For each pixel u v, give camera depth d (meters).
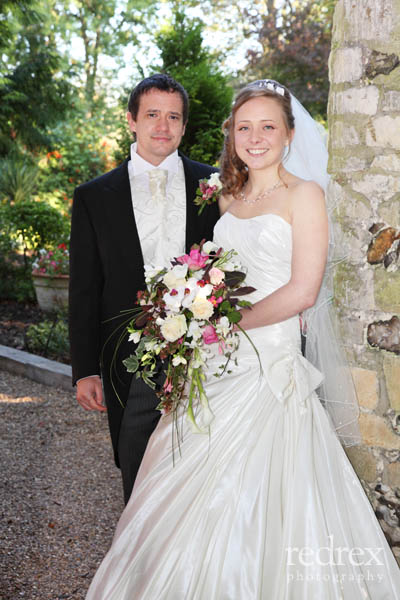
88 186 2.44
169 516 1.99
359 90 2.15
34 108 9.98
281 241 2.03
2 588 2.41
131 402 2.39
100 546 2.74
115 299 2.40
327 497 1.96
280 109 2.07
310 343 2.18
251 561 1.85
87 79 19.42
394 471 2.25
